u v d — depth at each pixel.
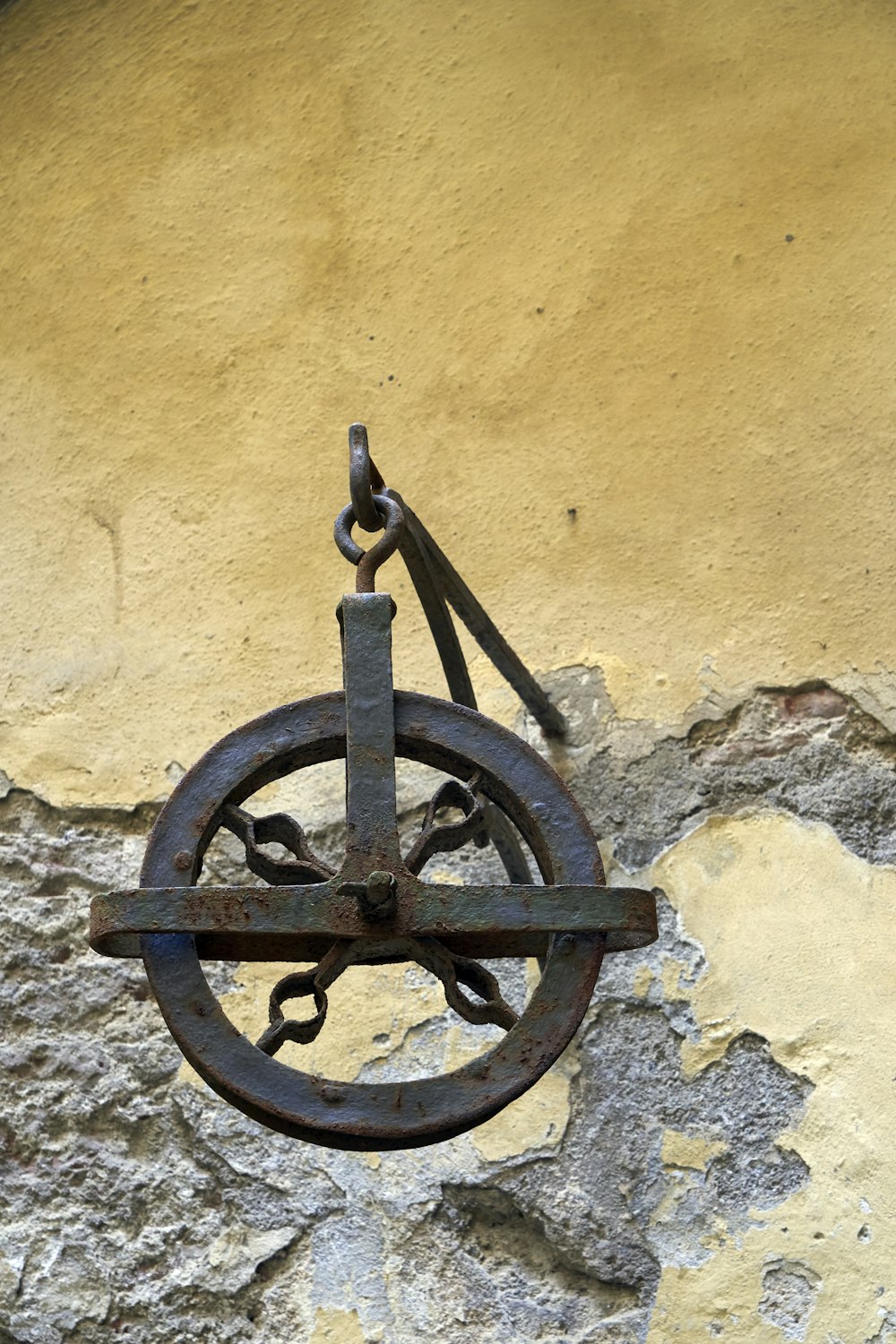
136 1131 2.70
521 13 3.38
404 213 3.28
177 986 1.76
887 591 2.80
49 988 2.82
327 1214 2.57
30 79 3.56
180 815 1.84
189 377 3.26
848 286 3.02
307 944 1.85
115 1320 2.56
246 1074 1.73
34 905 2.89
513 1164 2.54
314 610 3.03
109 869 2.90
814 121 3.15
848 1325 2.34
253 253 3.33
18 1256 2.62
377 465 3.11
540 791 1.88
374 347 3.20
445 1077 1.75
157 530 3.16
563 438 3.04
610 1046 2.59
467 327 3.17
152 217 3.40
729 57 3.24
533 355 3.12
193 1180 2.64
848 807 2.68
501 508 3.02
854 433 2.92
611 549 2.95
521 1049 1.76
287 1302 2.52
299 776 2.90
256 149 3.40
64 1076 2.75
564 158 3.24
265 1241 2.57
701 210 3.14
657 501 2.96
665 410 3.02
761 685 2.80
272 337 3.25
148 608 3.10
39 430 3.28
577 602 2.92
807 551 2.87
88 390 3.29
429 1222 2.54
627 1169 2.51
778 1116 2.50
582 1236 2.48
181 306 3.32
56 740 3.02
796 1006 2.56
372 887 1.73
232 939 1.84
